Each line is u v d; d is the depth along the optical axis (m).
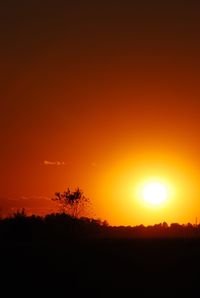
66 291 89.00
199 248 141.12
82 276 100.69
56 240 156.25
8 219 165.62
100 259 120.06
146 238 165.75
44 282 95.12
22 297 84.69
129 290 90.12
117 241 157.00
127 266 112.12
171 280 98.50
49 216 174.62
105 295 86.88
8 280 96.19
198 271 107.50
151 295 86.88
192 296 86.25
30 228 162.62
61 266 109.94
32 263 112.25
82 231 173.38
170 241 158.12
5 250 130.00
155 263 116.06
